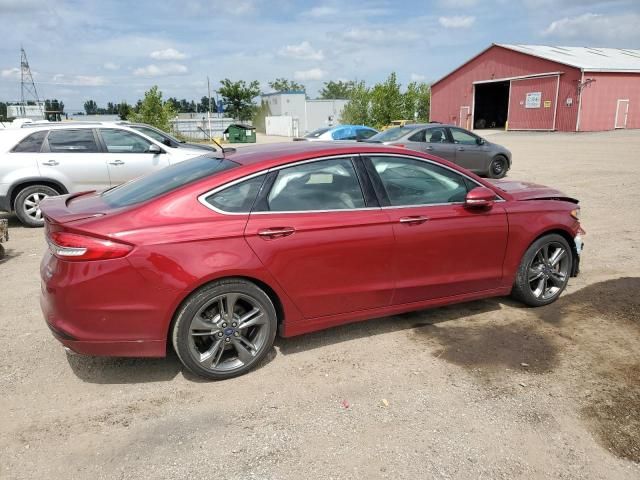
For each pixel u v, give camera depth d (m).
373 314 4.03
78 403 3.33
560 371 3.64
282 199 3.65
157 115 37.75
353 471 2.69
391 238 3.91
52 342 4.18
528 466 2.71
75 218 3.33
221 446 2.90
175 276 3.28
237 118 67.81
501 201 4.51
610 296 4.99
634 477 2.63
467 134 13.48
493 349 3.98
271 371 3.70
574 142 26.78
